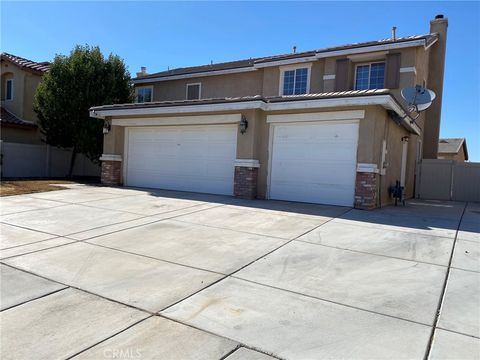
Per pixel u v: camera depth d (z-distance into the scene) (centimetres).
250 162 1216
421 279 486
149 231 719
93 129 1777
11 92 2180
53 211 899
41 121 1841
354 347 319
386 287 456
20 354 298
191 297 415
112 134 1570
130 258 550
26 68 2059
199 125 1380
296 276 489
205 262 538
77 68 1773
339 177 1117
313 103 1094
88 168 2169
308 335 338
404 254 596
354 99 1029
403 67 1486
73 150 1950
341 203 1112
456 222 904
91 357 296
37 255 554
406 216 967
